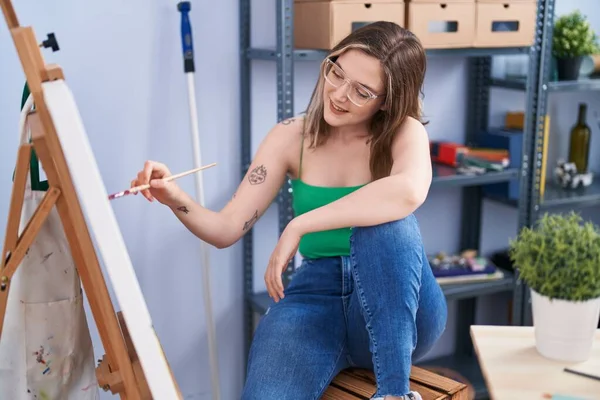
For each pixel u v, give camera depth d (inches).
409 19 89.5
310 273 63.3
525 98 107.2
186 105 91.9
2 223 84.4
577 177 112.2
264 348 58.4
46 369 52.7
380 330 54.6
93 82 86.3
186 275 96.0
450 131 110.5
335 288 62.1
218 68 93.4
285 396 55.9
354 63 58.3
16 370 52.5
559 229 67.1
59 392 53.5
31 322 51.9
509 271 109.1
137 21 87.3
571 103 117.4
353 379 61.6
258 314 103.5
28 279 51.4
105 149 88.3
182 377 98.5
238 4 93.1
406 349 54.4
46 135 42.8
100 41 85.8
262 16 94.7
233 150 96.4
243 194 64.6
